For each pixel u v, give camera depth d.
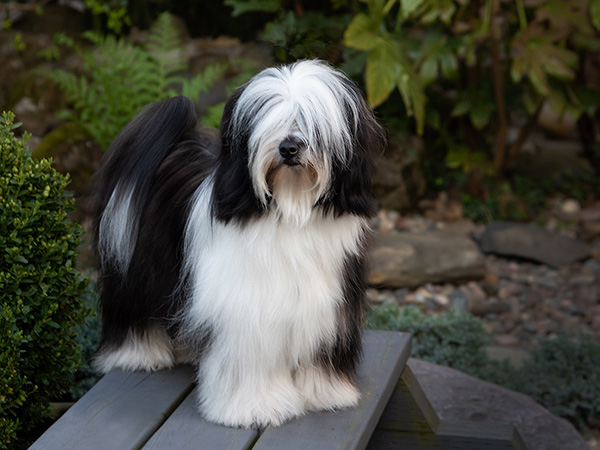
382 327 4.64
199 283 2.55
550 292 5.97
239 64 7.42
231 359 2.55
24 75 7.30
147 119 2.97
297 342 2.56
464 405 3.92
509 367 4.75
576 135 8.66
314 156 2.34
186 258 2.68
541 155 8.12
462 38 6.31
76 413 2.62
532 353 4.85
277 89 2.36
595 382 4.50
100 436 2.49
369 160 2.50
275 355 2.56
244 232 2.46
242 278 2.48
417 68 6.51
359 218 2.58
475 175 7.11
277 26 5.55
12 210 2.68
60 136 6.38
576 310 5.72
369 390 2.84
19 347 2.80
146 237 2.84
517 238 6.41
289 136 2.32
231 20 8.09
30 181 2.73
